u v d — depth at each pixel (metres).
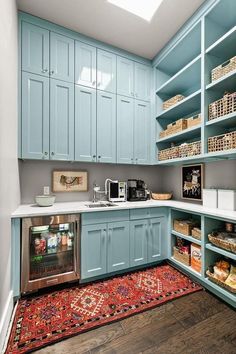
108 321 1.49
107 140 2.47
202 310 1.63
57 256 2.11
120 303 1.70
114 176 2.92
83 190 2.68
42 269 1.99
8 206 1.55
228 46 1.90
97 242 2.08
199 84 2.58
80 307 1.65
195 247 2.13
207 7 1.88
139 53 2.66
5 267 1.41
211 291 1.88
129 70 2.64
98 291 1.89
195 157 2.13
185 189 2.81
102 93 2.44
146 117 2.79
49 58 2.14
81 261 1.99
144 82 2.77
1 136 1.31
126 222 2.24
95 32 2.27
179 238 2.44
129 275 2.21
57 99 2.18
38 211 1.84
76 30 2.24
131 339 1.34
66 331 1.39
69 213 1.94
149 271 2.31
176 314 1.58
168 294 1.84
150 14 2.02
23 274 1.75
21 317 1.52
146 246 2.37
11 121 1.67
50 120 2.14
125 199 2.71
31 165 2.40
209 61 2.03
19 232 1.74
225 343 1.30
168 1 1.86
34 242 1.96
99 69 2.42
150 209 2.40
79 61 2.29
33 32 2.06
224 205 1.99
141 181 2.92
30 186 2.39
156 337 1.36
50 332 1.38
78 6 1.91
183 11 1.98
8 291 1.51
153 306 1.66
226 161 2.23
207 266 1.96
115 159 2.53
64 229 2.09
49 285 1.86
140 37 2.35
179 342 1.31
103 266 2.10
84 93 2.33
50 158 2.14
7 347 1.27
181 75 2.39
